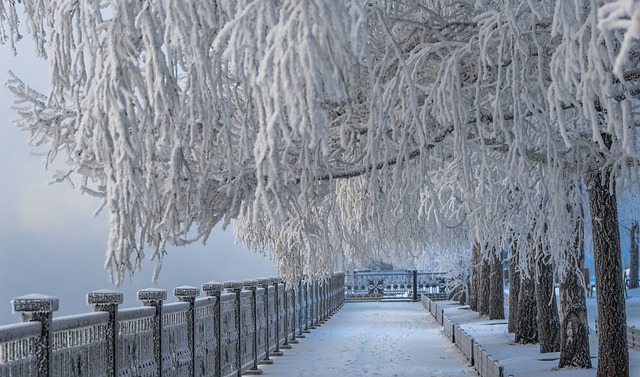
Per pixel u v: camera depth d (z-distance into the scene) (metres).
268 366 19.62
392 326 32.38
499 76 7.99
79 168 8.16
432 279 59.28
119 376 9.99
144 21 6.11
